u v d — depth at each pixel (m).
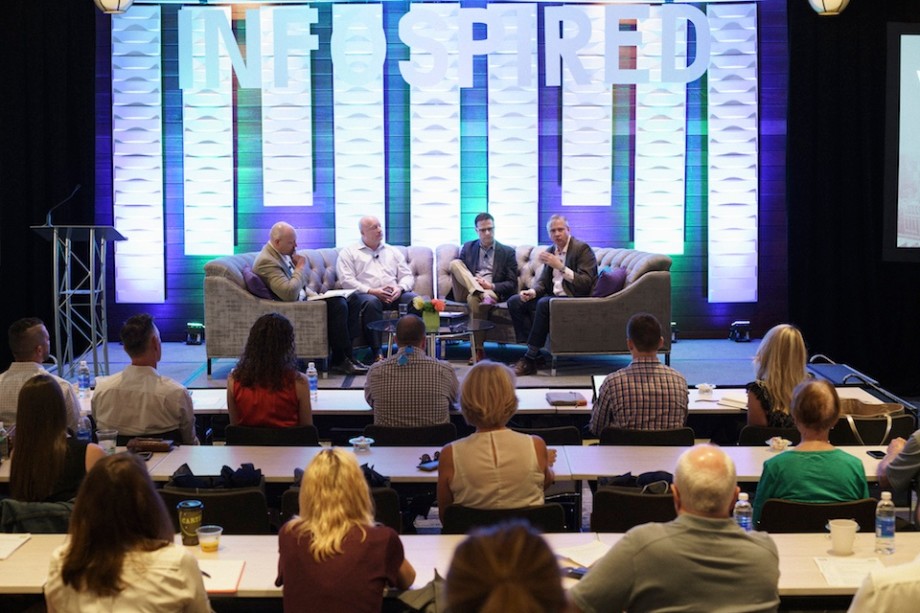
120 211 8.84
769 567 2.30
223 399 5.25
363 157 8.82
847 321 8.73
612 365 7.74
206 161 8.80
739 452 4.00
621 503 3.26
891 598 2.23
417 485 4.11
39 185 8.57
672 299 9.05
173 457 3.94
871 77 8.52
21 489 3.23
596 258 8.20
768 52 8.84
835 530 2.89
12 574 2.76
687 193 8.95
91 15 8.53
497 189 8.86
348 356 7.41
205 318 7.27
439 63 8.70
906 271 8.68
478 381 3.26
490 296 7.77
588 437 5.59
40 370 4.46
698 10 8.71
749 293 9.01
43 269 8.65
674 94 8.83
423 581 2.75
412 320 4.52
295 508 3.32
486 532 1.30
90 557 2.30
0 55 8.50
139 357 4.25
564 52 8.73
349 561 2.46
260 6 8.70
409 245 8.91
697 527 2.31
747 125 8.86
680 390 4.26
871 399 5.16
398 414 4.44
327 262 8.19
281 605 2.91
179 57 8.69
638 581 2.28
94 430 4.70
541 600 1.22
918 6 8.47
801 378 4.34
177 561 2.34
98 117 8.79
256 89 8.77
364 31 8.70
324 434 5.58
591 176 8.88
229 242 8.88
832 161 8.63
